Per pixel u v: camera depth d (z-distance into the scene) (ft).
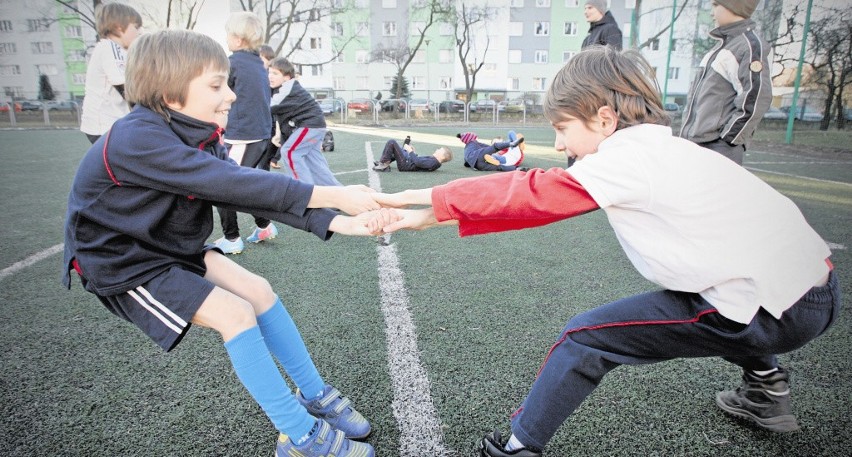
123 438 4.92
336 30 131.03
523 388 5.79
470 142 24.84
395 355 6.50
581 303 8.23
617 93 3.81
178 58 3.95
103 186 3.90
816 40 39.55
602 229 13.44
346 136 44.29
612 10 127.75
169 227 4.15
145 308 3.98
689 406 5.49
